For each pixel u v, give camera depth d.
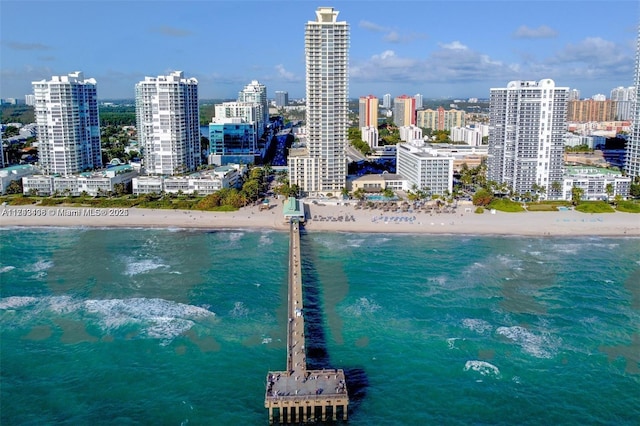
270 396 133.50
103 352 167.12
